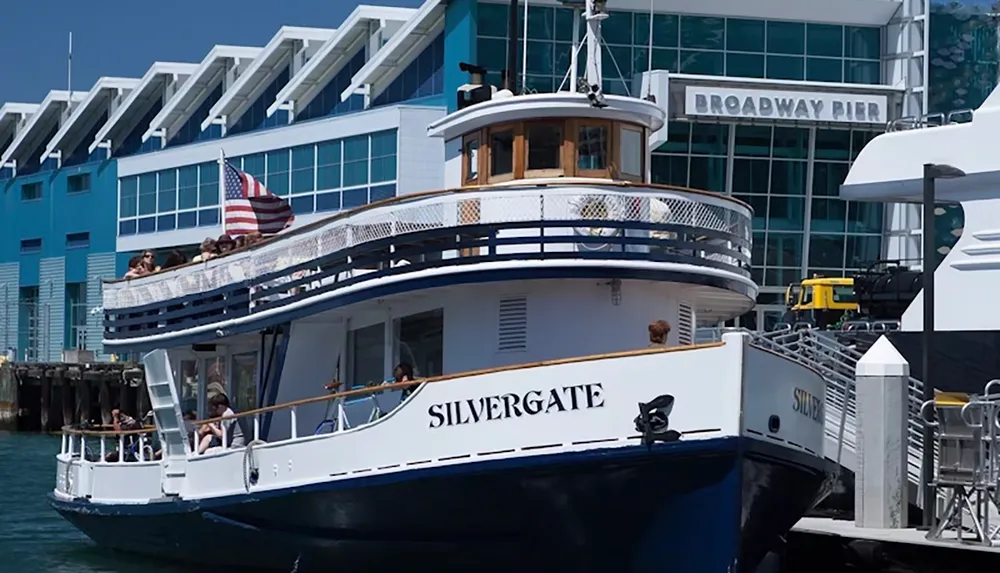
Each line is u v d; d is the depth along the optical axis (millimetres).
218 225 74000
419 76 64562
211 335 23547
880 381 23953
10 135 94875
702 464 17547
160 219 78375
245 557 22562
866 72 66688
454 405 18672
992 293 32188
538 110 20516
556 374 18047
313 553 20969
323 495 19953
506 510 18641
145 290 25766
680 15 64000
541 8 61594
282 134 69500
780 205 65875
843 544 22688
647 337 20188
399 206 20156
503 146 21078
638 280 19828
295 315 21578
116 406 78875
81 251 85062
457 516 18984
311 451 20203
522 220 19469
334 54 67562
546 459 17969
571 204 19469
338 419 20125
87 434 26812
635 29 63438
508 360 19984
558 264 19266
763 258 65938
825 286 57875
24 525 32312
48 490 41406
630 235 19609
